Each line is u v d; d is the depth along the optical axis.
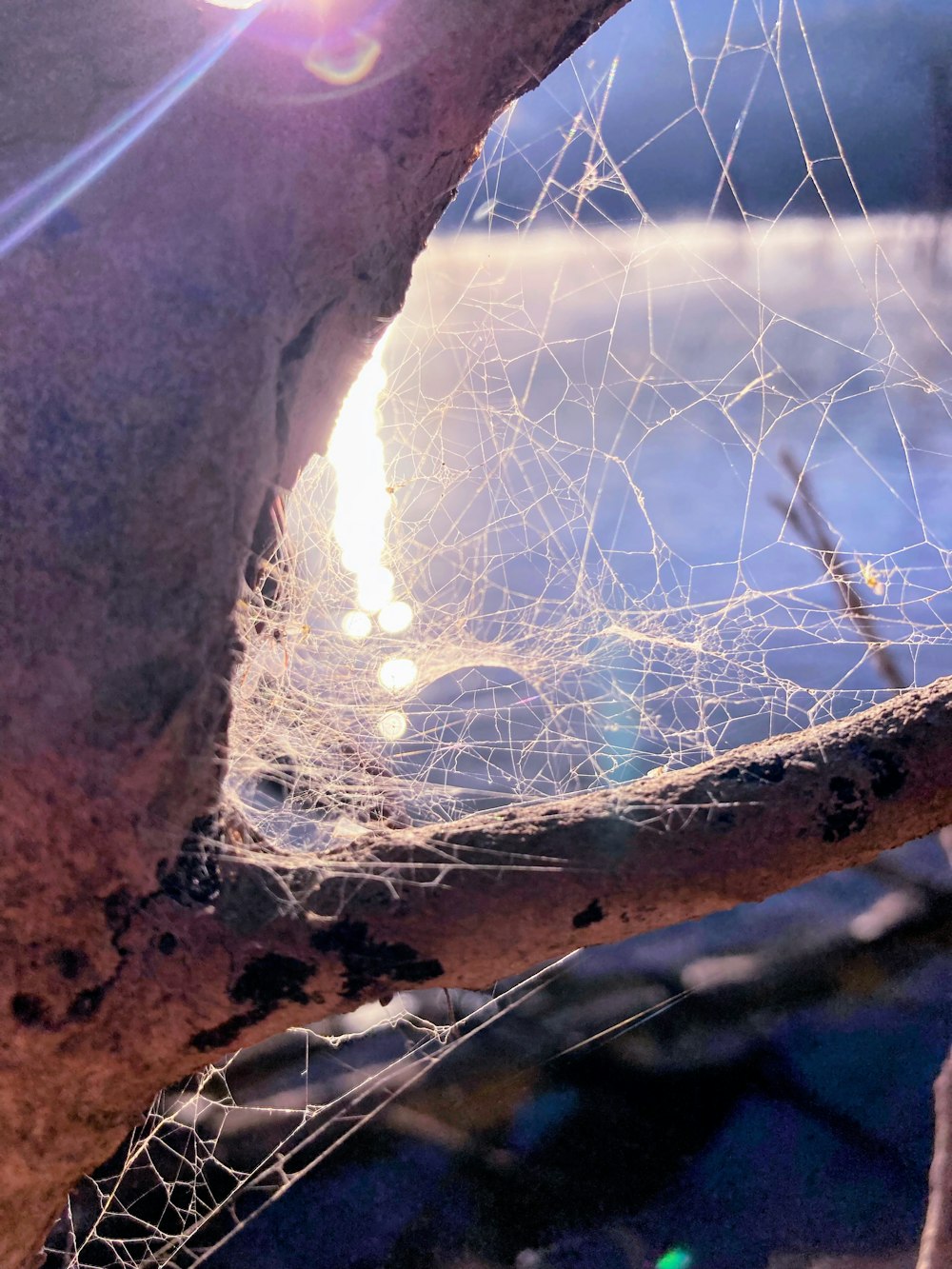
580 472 1.35
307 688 0.56
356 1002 0.24
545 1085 0.52
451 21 0.25
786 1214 0.46
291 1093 0.57
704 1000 0.55
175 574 0.24
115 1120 0.25
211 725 0.24
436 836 0.24
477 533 1.03
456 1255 0.46
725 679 0.81
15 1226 0.25
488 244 1.93
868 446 1.31
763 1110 0.50
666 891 0.24
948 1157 0.35
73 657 0.23
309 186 0.25
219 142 0.25
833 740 0.25
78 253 0.24
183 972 0.24
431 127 0.26
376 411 0.76
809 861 0.24
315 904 0.23
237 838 0.25
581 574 0.93
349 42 0.25
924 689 0.26
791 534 1.12
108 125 0.25
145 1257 0.47
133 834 0.24
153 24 0.26
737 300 1.83
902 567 1.00
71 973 0.24
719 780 0.24
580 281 2.02
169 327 0.24
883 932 0.56
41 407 0.24
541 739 0.79
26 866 0.23
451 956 0.23
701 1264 0.45
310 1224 0.48
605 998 0.56
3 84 0.25
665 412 1.58
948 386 1.41
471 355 1.27
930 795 0.24
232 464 0.24
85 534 0.24
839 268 1.81
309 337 0.25
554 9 0.26
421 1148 0.51
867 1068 0.50
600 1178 0.48
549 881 0.23
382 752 0.56
